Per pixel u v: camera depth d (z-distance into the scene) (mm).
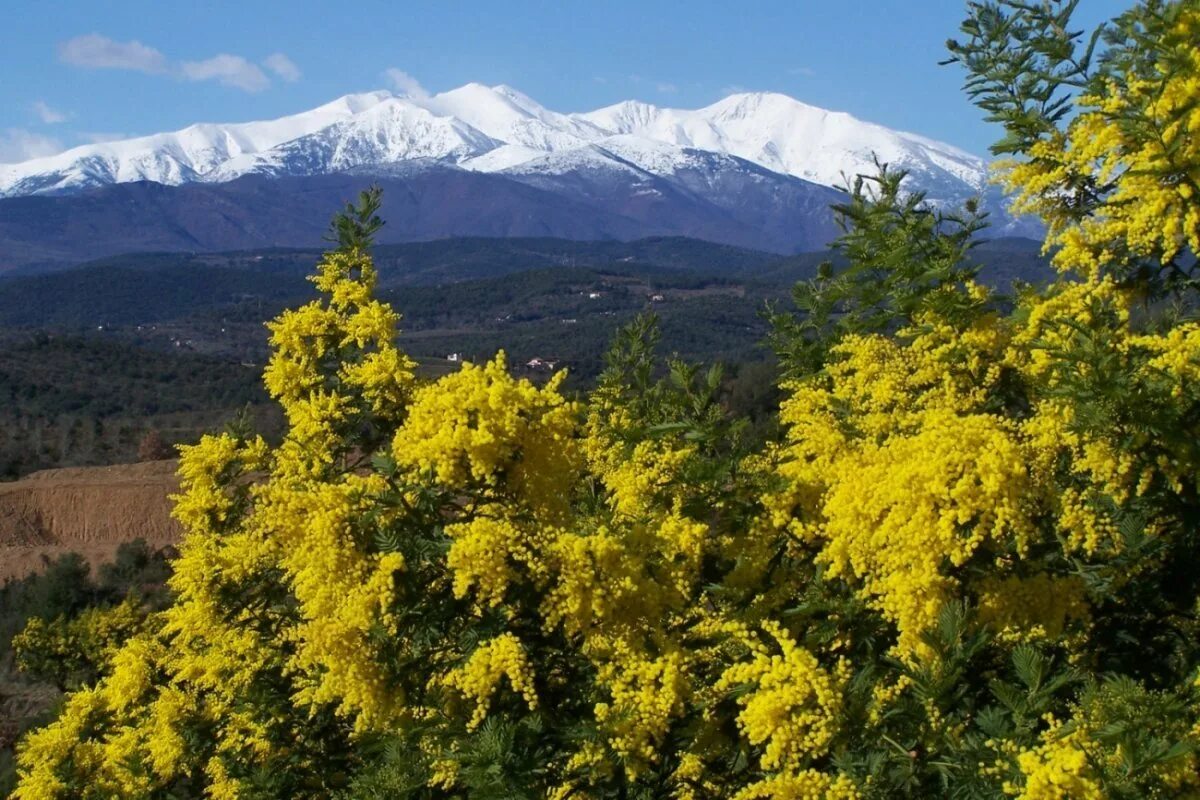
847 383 7875
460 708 6090
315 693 7441
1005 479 5402
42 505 52438
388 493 5891
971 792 4617
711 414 8500
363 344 9383
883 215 8852
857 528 5805
